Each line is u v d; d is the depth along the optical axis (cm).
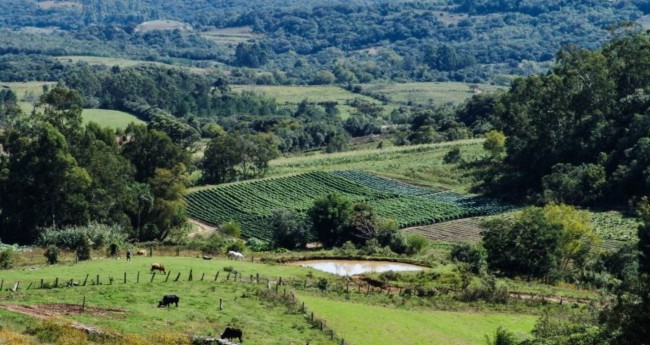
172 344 5825
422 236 14988
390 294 9006
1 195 14175
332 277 9719
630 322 5275
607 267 12275
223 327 6538
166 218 14812
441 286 9569
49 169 13950
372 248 13100
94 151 15088
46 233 11944
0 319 5978
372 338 7019
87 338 5706
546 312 7738
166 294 7306
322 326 6944
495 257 11619
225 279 8519
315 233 15262
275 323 6938
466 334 7619
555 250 11556
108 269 8569
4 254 9362
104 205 14425
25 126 14812
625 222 15662
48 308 6562
